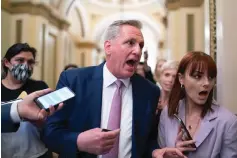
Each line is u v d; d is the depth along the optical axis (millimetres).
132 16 15250
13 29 7438
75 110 1573
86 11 14398
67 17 10523
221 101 2236
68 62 11914
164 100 2568
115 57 1533
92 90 1604
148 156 1674
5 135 1546
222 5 2244
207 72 1559
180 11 6949
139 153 1572
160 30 15078
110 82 1621
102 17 14992
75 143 1367
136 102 1640
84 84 1620
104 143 1306
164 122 1765
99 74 1653
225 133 1574
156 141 1765
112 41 1542
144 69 3914
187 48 6902
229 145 1567
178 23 7039
